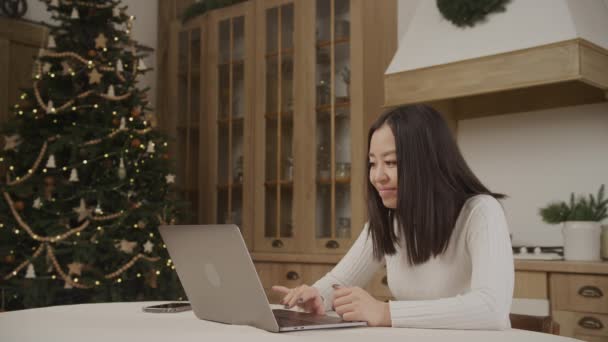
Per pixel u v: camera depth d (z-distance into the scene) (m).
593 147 2.80
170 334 1.08
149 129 3.38
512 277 1.22
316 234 3.39
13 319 1.30
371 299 1.20
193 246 1.22
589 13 2.62
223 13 3.94
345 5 3.33
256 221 3.66
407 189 1.28
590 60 2.44
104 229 3.12
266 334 1.08
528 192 2.98
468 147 3.19
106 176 3.21
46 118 3.27
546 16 2.52
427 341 1.00
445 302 1.17
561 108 2.90
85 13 3.43
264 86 3.69
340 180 3.30
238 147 3.80
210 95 3.97
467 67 2.64
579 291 2.33
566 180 2.87
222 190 3.86
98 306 1.54
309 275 3.33
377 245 1.44
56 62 3.33
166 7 4.52
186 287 1.31
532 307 2.44
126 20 3.51
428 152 1.29
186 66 4.16
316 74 3.44
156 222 3.32
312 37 3.47
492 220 1.26
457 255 1.34
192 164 4.07
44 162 3.21
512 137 3.04
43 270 3.01
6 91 3.77
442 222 1.28
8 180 3.16
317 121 3.42
